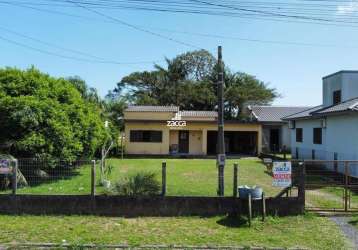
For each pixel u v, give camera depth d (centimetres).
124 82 5750
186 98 5194
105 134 2294
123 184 1215
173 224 1046
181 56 5628
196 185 1658
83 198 1154
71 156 1712
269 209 1126
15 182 1166
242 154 3772
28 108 1620
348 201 1270
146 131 3544
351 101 2156
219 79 1323
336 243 886
